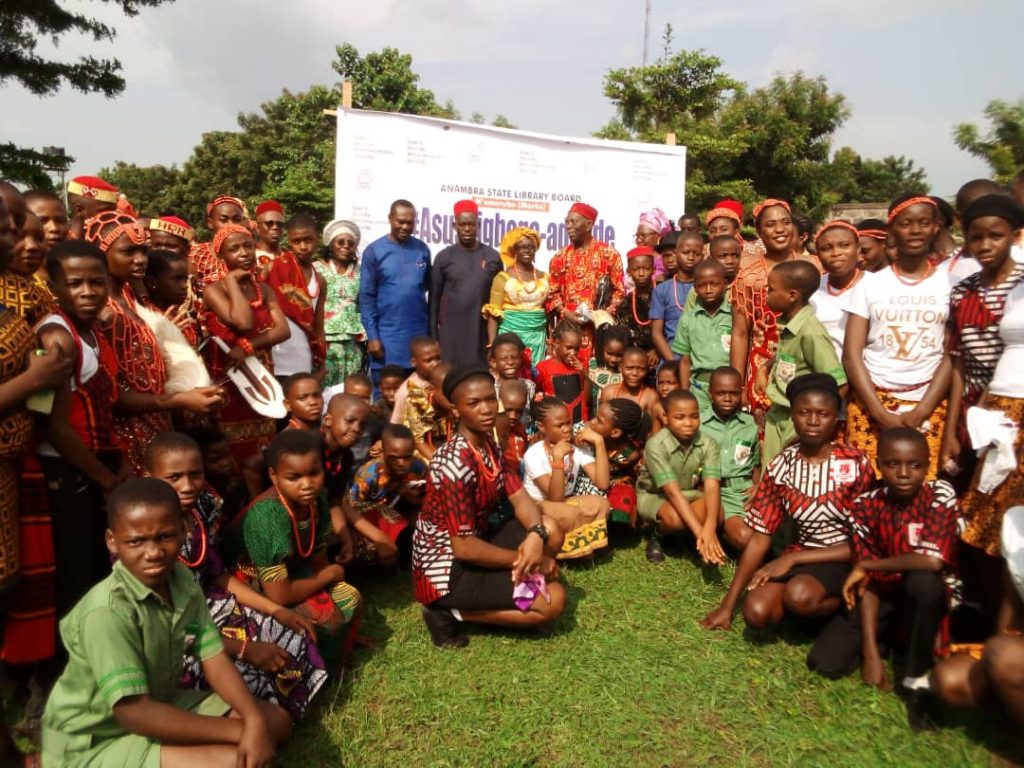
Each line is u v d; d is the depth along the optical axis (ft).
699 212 68.03
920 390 14.39
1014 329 12.08
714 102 70.74
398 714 11.43
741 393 17.44
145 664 8.78
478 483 13.07
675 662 12.90
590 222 24.14
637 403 18.72
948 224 17.22
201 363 14.10
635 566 16.99
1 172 48.16
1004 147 32.30
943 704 11.26
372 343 23.24
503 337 19.17
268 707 9.74
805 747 10.76
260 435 16.33
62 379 9.90
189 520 11.24
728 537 16.92
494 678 12.36
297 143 89.04
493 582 13.20
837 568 13.05
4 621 10.50
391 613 14.73
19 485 10.37
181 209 126.82
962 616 13.20
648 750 10.76
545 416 16.62
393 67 79.66
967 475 13.82
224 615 11.25
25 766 9.27
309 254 20.16
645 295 23.52
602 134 70.23
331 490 14.47
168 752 8.65
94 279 10.77
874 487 13.35
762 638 13.65
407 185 26.27
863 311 14.61
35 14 46.01
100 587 8.77
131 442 12.48
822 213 80.07
